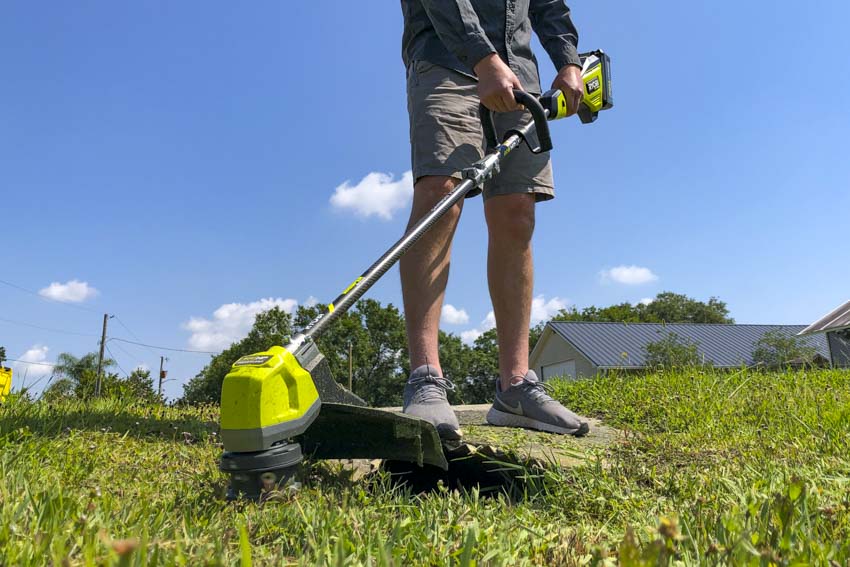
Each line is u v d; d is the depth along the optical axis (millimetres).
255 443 1521
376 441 1990
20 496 1343
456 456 2195
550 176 2873
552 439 2641
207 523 1312
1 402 3137
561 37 2926
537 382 2787
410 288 2438
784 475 1910
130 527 1225
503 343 2822
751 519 1332
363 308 46094
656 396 4070
